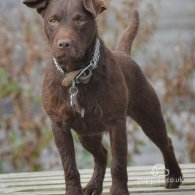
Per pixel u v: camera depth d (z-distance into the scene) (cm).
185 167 1029
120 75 806
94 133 823
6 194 909
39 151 1280
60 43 756
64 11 771
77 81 791
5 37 1276
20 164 1287
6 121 1291
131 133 1290
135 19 917
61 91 796
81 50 768
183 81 1295
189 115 1307
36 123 1275
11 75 1272
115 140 807
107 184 943
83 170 1056
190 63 1299
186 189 898
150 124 894
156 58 1309
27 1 789
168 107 1314
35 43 1266
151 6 1323
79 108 795
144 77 884
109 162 1253
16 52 1299
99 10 774
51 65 803
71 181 805
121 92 800
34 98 1280
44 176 1016
